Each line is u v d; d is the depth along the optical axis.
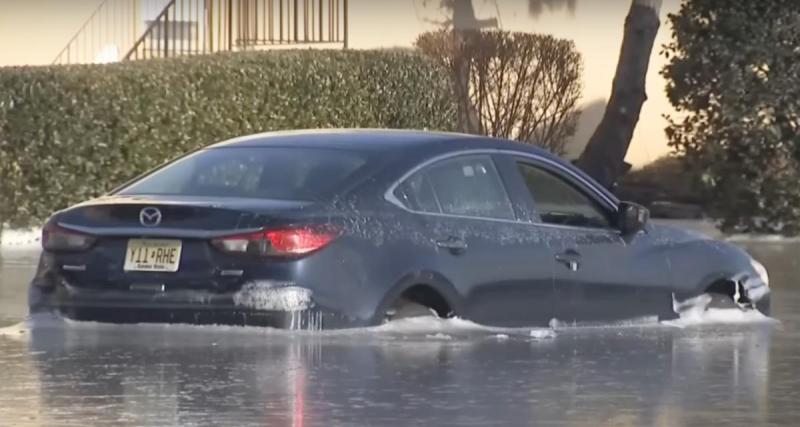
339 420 13.82
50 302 17.73
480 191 18.31
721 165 34.59
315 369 15.95
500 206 18.44
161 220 17.16
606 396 15.13
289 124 33.91
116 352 16.77
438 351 17.17
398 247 17.20
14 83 30.34
